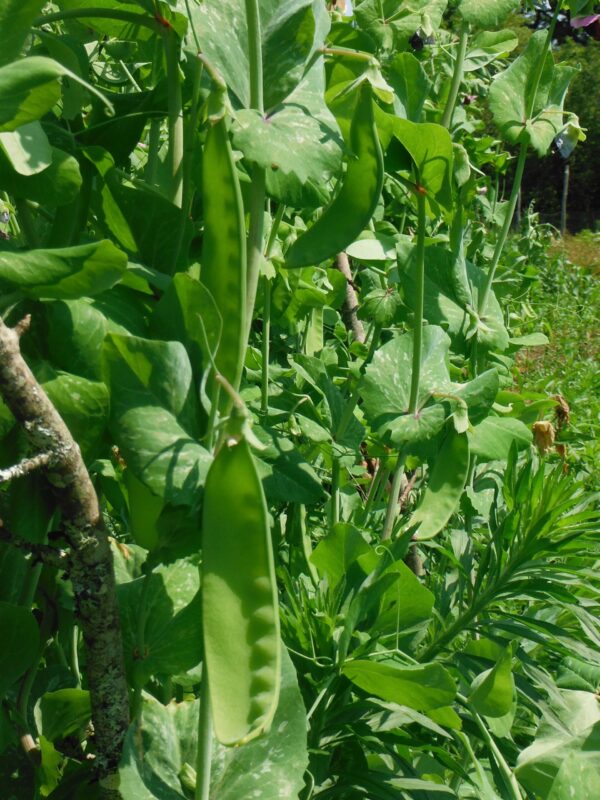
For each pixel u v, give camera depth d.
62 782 1.11
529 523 1.65
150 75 1.56
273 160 0.91
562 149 1.84
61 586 1.18
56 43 1.06
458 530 2.04
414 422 1.58
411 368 1.64
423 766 1.60
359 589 1.47
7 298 0.82
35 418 0.78
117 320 0.99
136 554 1.28
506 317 3.56
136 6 1.26
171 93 1.11
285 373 1.87
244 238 0.88
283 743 1.04
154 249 1.11
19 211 1.00
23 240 1.34
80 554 0.86
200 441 0.91
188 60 1.08
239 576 0.82
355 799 1.45
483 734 1.40
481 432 1.79
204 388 0.90
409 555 2.17
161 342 0.86
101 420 0.90
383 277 2.10
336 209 1.08
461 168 1.64
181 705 1.09
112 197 1.08
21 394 0.76
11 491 0.91
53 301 0.93
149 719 1.04
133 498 0.97
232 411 0.80
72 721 1.22
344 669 1.30
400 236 1.94
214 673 0.82
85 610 0.89
